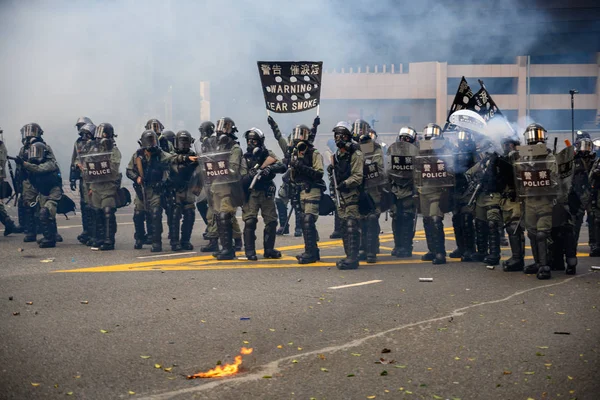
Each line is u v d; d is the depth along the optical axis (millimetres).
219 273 9609
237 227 11672
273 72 11273
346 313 7094
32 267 10234
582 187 11836
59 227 16328
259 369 5250
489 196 10406
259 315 6988
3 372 5117
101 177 12133
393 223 11594
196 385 4883
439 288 8500
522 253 9867
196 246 13000
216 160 10680
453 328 6465
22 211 14695
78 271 9805
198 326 6527
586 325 6570
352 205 10086
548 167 9023
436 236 10562
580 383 4902
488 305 7480
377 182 10391
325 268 10148
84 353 5617
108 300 7680
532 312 7125
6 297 7820
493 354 5617
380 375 5102
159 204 12062
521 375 5086
